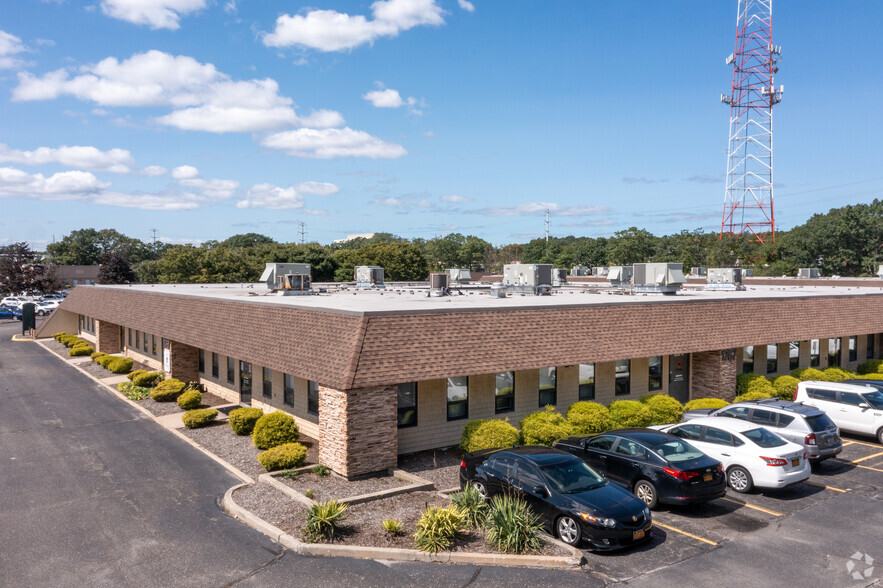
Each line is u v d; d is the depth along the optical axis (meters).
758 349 28.69
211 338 24.11
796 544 12.81
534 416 19.59
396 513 14.05
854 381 23.92
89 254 154.50
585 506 12.33
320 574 11.26
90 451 19.50
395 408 17.22
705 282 53.25
